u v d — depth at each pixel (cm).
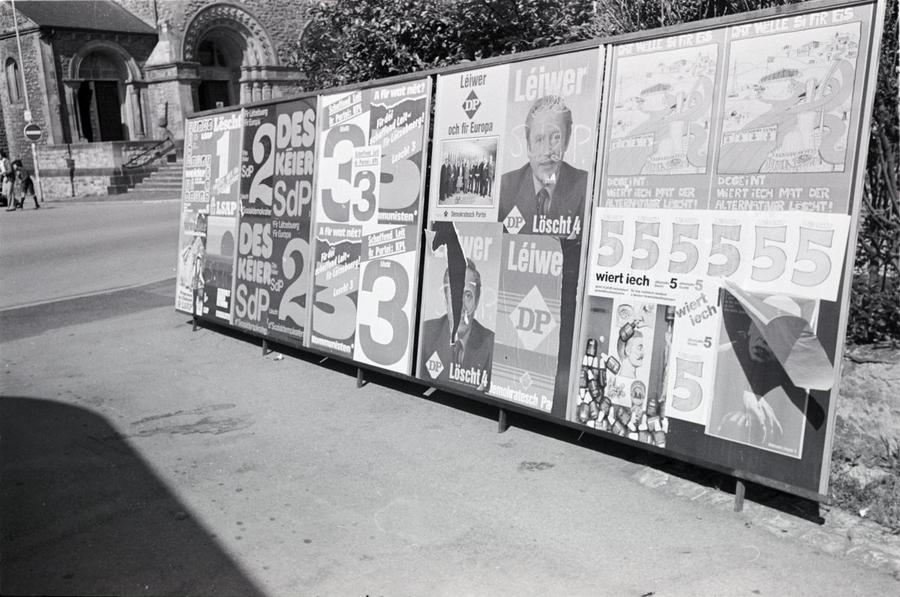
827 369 379
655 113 445
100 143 3064
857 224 372
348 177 662
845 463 429
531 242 516
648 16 590
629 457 507
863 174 369
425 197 596
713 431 424
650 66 447
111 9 3578
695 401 432
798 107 388
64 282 1224
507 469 491
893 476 408
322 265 694
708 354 425
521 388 526
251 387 679
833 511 422
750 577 364
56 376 730
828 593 351
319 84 998
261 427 577
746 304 406
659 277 446
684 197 435
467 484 470
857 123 369
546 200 506
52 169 3173
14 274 1309
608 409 473
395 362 621
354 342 662
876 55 362
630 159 459
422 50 835
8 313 1022
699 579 363
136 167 3089
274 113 752
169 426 583
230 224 823
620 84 462
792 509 427
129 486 473
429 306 593
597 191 476
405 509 438
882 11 360
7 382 714
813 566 373
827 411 382
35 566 376
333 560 384
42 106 3366
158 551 393
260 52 3516
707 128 423
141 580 365
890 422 411
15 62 3450
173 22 3278
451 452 521
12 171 2575
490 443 536
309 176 707
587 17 782
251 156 787
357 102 651
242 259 802
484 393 551
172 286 1162
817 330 383
